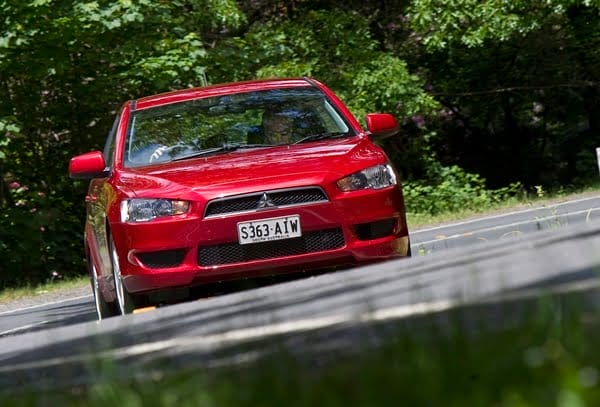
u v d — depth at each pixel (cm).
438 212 6391
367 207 2041
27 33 5278
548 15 6412
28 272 5609
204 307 1470
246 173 2059
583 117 7744
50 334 1545
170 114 2350
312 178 2033
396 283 1239
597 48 7488
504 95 7744
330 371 711
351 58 6575
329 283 1411
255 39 6294
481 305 874
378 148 2180
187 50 5712
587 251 1093
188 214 2020
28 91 5941
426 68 7694
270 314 1138
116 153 2283
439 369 628
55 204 6044
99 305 2505
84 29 5319
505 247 1380
